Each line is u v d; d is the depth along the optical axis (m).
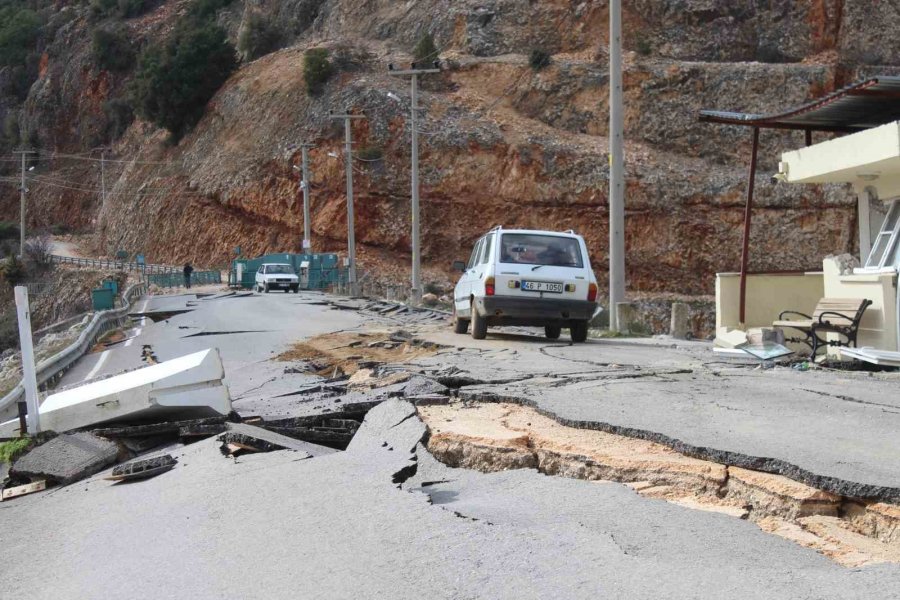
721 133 70.50
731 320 17.17
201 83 86.88
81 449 8.06
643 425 7.16
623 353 14.49
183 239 78.19
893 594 3.83
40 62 125.62
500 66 76.25
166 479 7.05
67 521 6.37
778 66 73.00
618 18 20.53
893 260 13.21
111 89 111.25
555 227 66.62
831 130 16.77
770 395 8.98
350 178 48.97
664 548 4.66
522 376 10.89
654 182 65.81
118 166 101.25
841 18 78.25
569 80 74.00
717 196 65.00
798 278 17.22
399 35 87.75
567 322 17.38
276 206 72.50
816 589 3.94
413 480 6.54
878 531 4.98
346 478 6.47
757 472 5.83
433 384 10.15
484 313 16.94
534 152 67.81
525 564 4.46
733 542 4.76
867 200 14.88
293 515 5.70
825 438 6.57
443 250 67.50
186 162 83.69
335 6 95.81
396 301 38.22
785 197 64.50
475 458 6.98
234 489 6.45
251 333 22.95
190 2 119.56
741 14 79.94
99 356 21.39
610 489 5.86
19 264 78.69
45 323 72.31
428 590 4.21
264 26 98.12
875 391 9.19
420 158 69.06
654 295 63.53
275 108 77.44
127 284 68.38
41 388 15.60
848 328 12.55
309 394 11.38
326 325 24.67
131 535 5.72
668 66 73.31
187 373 8.73
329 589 4.34
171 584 4.65
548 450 6.77
